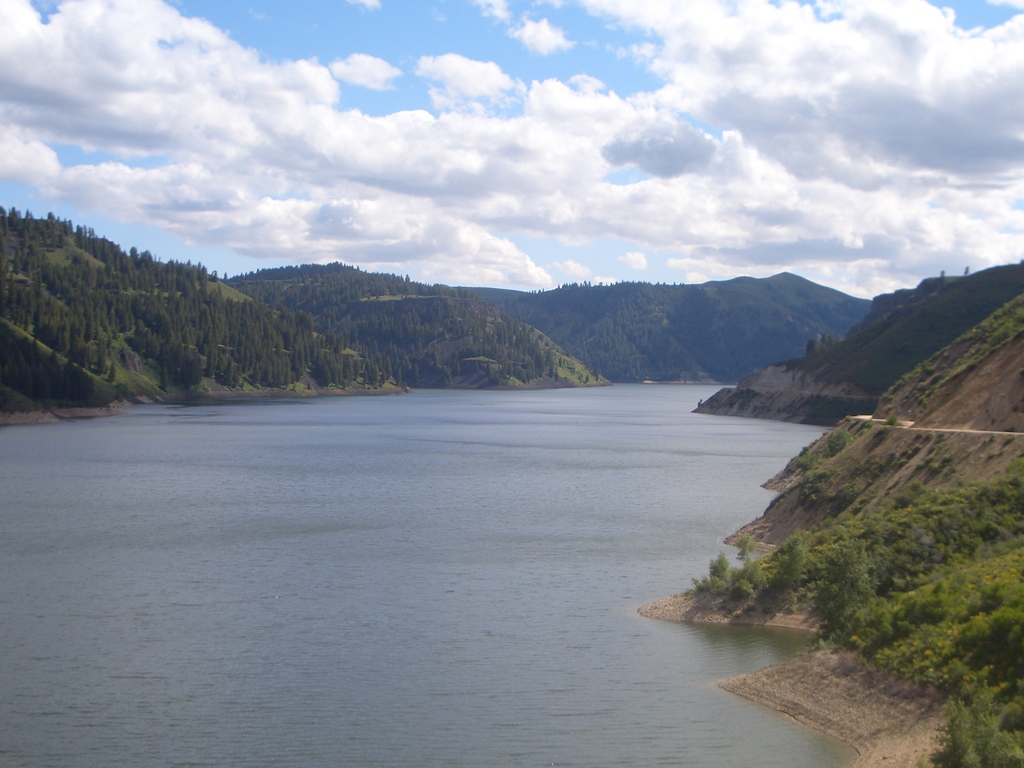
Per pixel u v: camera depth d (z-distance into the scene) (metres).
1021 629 32.38
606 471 125.44
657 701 37.56
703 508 91.06
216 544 70.88
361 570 61.91
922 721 32.12
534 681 40.00
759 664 41.56
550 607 52.34
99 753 33.31
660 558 66.06
